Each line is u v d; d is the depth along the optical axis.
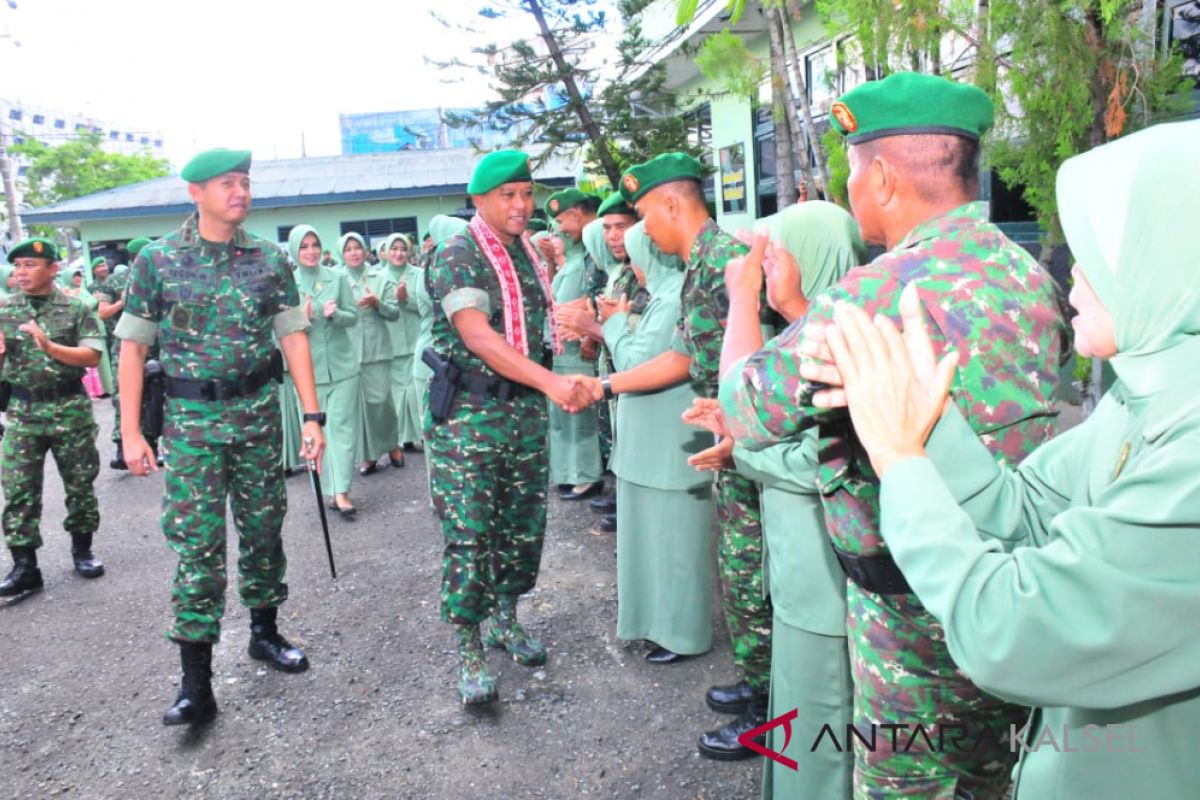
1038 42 2.76
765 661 2.74
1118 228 0.88
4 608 4.40
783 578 2.13
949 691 1.47
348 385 5.72
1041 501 1.20
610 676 3.36
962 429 1.15
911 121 1.45
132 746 3.05
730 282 1.98
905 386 1.04
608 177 11.79
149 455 3.21
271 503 3.43
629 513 3.36
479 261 3.10
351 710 3.22
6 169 25.33
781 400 1.34
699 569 3.32
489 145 13.55
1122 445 0.99
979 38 2.94
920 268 1.37
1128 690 0.87
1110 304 0.90
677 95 11.81
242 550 3.50
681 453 3.20
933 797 1.54
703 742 2.81
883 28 2.92
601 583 4.30
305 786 2.76
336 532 5.35
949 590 0.95
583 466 5.64
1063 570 0.87
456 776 2.77
